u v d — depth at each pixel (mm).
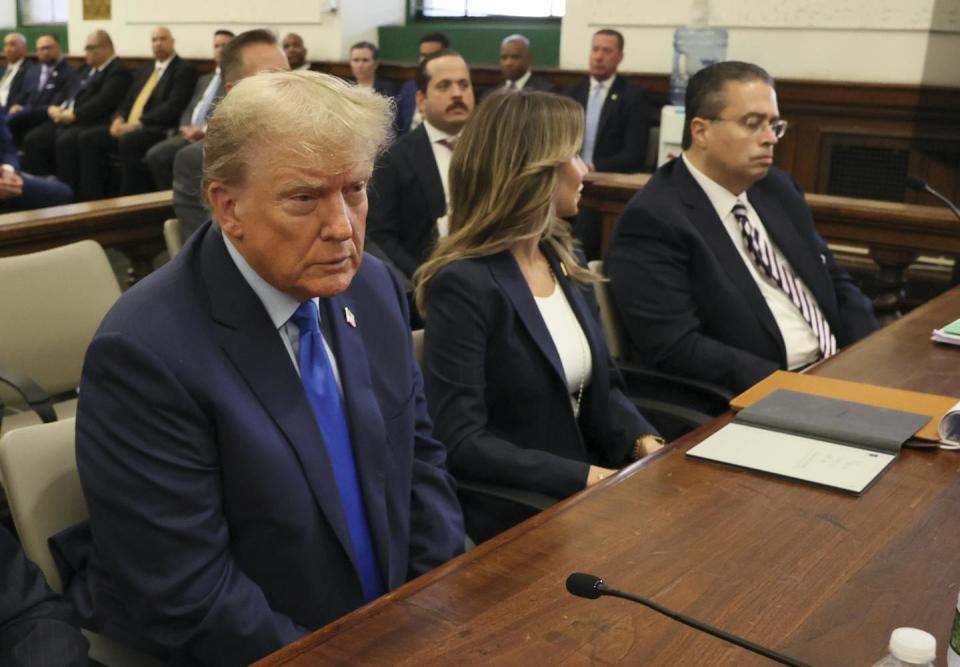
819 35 6223
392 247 3852
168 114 8672
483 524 2104
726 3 6473
